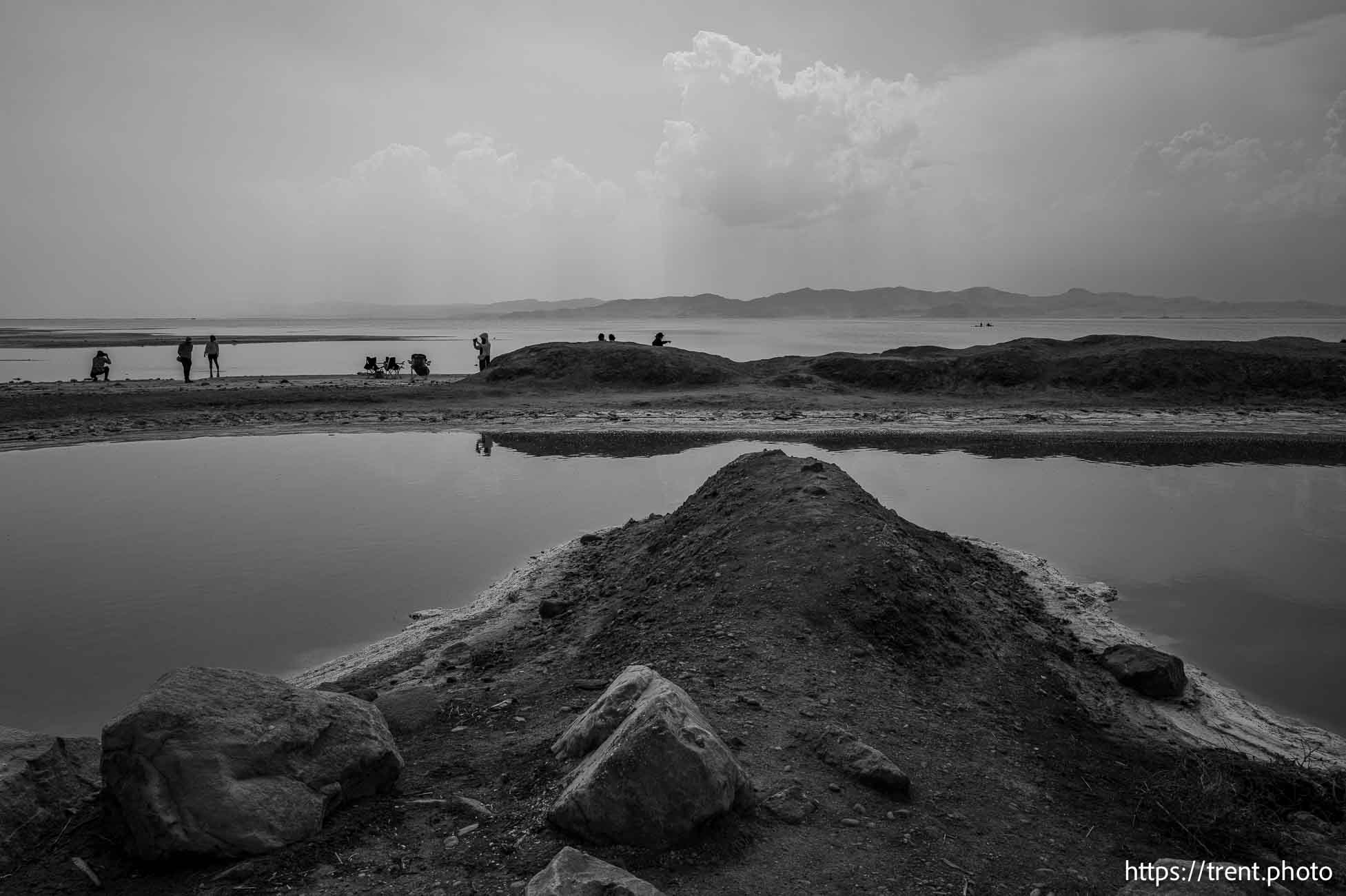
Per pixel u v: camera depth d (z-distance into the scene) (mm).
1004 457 21203
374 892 4453
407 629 9703
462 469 19359
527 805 5262
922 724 6617
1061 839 5246
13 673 8297
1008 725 6969
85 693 7844
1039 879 4742
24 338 92188
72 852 4824
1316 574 11945
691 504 12195
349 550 12844
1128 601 10859
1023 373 32531
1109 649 8992
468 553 12672
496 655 8773
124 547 12930
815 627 7918
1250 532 14188
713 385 33156
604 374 33438
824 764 5766
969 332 151125
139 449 21609
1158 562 12453
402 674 8312
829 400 30312
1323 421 26219
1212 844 5395
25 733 5504
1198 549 13125
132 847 4766
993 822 5355
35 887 4543
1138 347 34562
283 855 4754
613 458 20781
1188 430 24812
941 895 4508
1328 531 14250
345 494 16594
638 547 12000
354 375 39406
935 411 28016
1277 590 11289
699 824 4789
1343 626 10062
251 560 12250
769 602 8328
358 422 25562
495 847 4840
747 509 10797
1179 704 8117
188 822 4668
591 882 4121
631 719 5094
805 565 8961
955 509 15734
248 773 4957
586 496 16594
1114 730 7383
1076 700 7891
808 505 10398
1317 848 5480
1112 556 12711
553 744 6004
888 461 20641
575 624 9484
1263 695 8344
